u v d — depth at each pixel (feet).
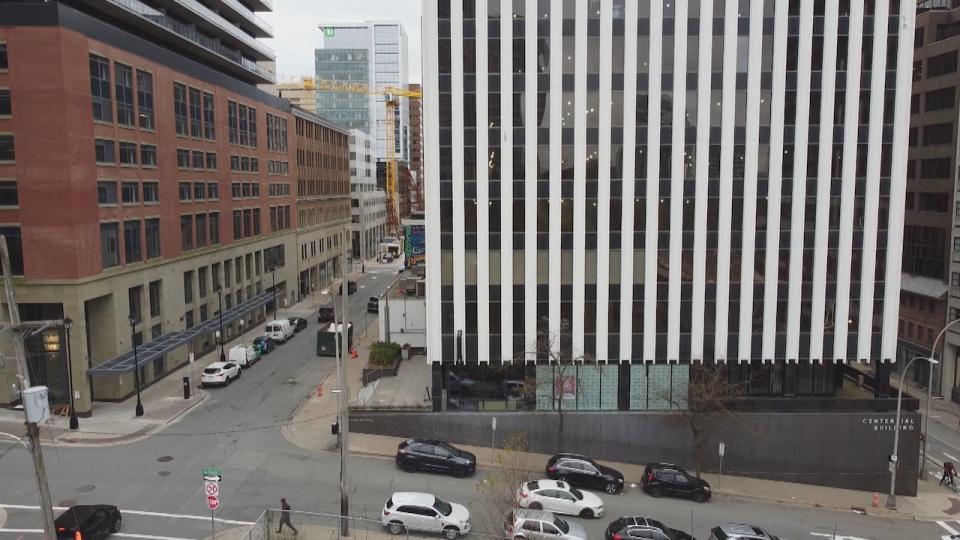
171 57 155.74
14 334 51.67
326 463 104.63
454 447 107.45
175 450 107.04
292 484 96.07
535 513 82.58
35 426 51.21
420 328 165.48
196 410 127.65
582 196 118.01
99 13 154.81
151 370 143.95
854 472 117.60
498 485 87.56
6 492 89.15
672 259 118.83
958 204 165.07
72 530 73.72
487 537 81.30
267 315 227.20
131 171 136.87
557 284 119.24
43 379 119.55
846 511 105.19
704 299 119.44
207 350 175.73
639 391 122.21
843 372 141.59
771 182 117.70
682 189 117.70
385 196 542.57
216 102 183.21
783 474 117.80
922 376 180.24
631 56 115.85
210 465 101.45
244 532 80.33
